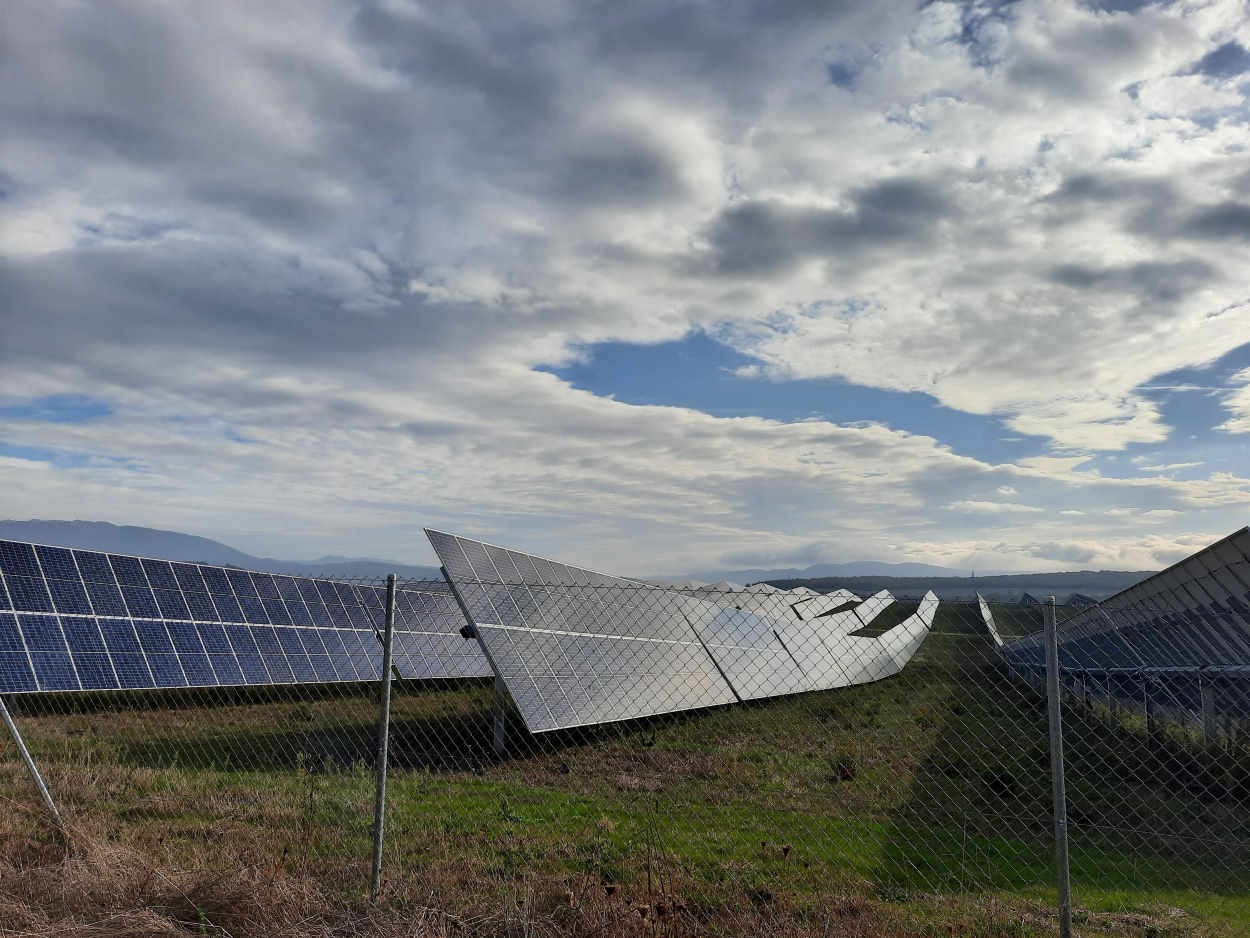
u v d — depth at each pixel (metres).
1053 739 7.76
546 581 23.55
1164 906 10.02
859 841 12.30
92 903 8.45
